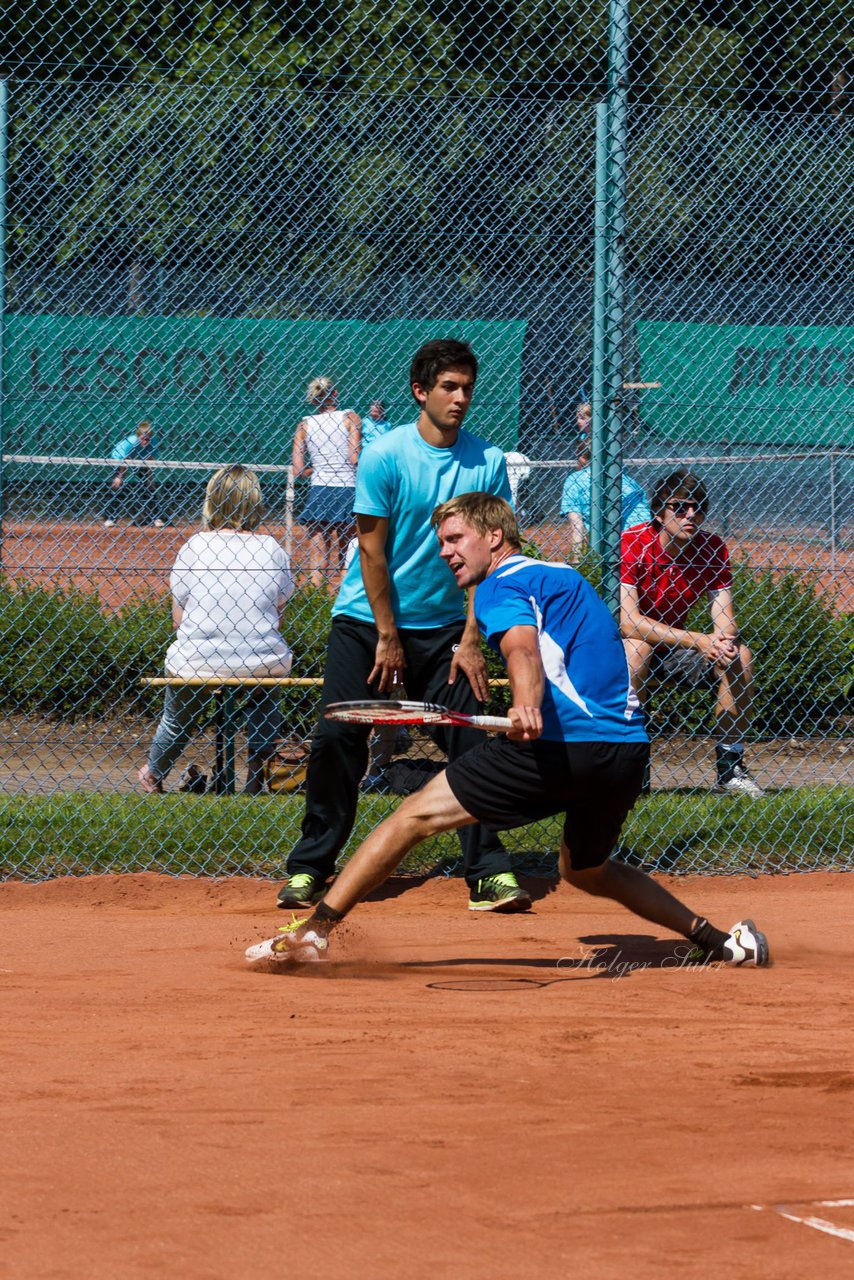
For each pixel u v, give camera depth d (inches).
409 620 791.7
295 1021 557.6
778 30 1610.5
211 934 757.9
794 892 896.9
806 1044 520.4
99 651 1202.6
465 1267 322.0
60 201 1235.9
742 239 1211.9
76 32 1353.3
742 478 1419.8
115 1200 362.3
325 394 1332.4
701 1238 339.0
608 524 941.8
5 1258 327.0
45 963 680.4
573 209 1298.0
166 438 1439.5
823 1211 356.8
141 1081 468.8
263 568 1031.6
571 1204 359.6
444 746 824.9
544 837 971.3
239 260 1373.0
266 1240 337.1
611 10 930.7
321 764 799.1
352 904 658.8
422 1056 501.4
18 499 1421.0
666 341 1235.9
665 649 1042.7
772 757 1214.3
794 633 1269.7
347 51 1293.1
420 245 1362.0
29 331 1396.4
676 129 1162.0
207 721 1101.7
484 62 1446.9
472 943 741.3
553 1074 476.4
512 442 1387.8
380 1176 378.3
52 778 1058.7
